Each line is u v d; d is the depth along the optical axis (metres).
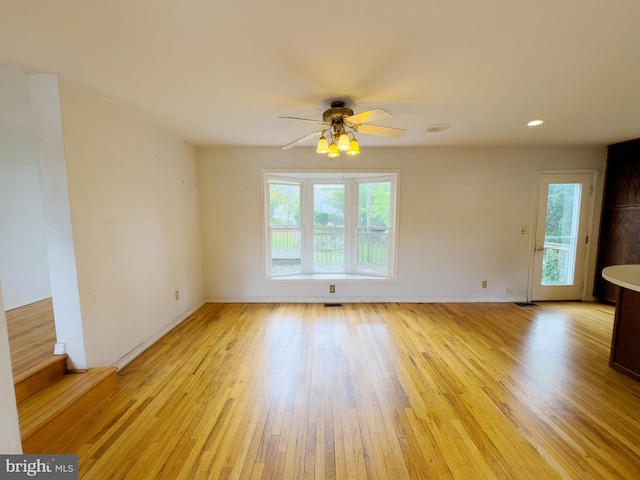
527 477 1.45
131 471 1.47
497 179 4.00
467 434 1.73
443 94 2.14
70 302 2.00
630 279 2.20
